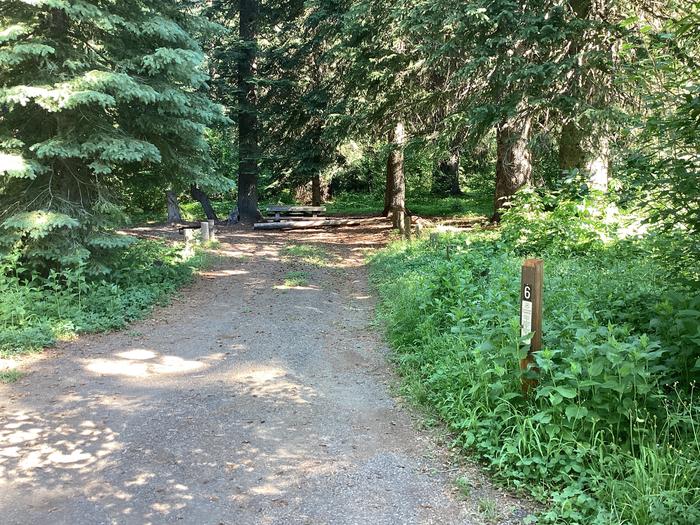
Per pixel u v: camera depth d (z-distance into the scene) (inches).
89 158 386.3
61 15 381.7
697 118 171.9
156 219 1027.3
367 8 608.4
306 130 885.8
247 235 837.2
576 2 433.1
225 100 864.9
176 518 144.7
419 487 157.8
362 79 665.6
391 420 207.2
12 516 146.0
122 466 173.0
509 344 182.1
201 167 461.4
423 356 255.6
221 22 935.7
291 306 410.9
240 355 295.1
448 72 553.6
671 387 162.7
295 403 225.5
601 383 149.3
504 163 577.6
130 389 243.6
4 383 249.6
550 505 142.4
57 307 340.2
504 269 318.7
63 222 353.7
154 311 389.1
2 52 340.2
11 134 380.5
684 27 189.8
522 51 446.9
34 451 183.3
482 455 168.7
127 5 406.3
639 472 132.6
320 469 169.8
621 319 212.5
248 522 142.5
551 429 154.6
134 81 372.8
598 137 428.1
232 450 183.6
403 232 725.9
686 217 179.6
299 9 860.6
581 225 391.2
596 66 405.4
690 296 183.3
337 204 1316.4
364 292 463.5
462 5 429.1
